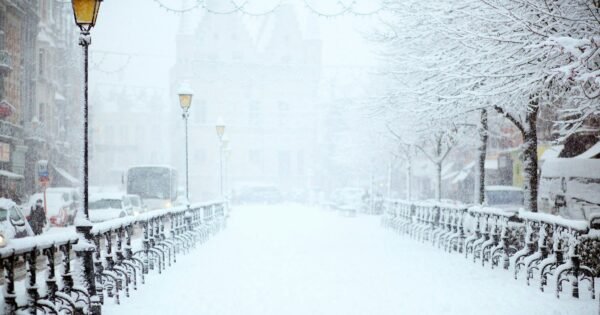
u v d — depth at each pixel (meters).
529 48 12.40
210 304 10.64
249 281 13.17
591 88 14.65
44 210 30.38
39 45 49.84
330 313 9.86
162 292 11.85
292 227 31.91
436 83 17.14
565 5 13.38
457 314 9.74
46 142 49.81
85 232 9.51
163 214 16.05
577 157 25.19
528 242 13.09
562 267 10.97
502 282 12.74
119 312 9.97
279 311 10.03
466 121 23.94
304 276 13.85
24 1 45.06
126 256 12.52
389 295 11.40
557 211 23.95
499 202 29.88
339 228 31.34
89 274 9.43
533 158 18.86
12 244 7.02
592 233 10.98
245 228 31.02
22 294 7.39
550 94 16.39
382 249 20.11
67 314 8.36
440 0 16.84
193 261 16.92
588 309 9.99
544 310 9.95
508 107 18.41
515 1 13.48
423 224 23.75
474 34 14.02
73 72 63.97
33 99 48.62
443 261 16.53
